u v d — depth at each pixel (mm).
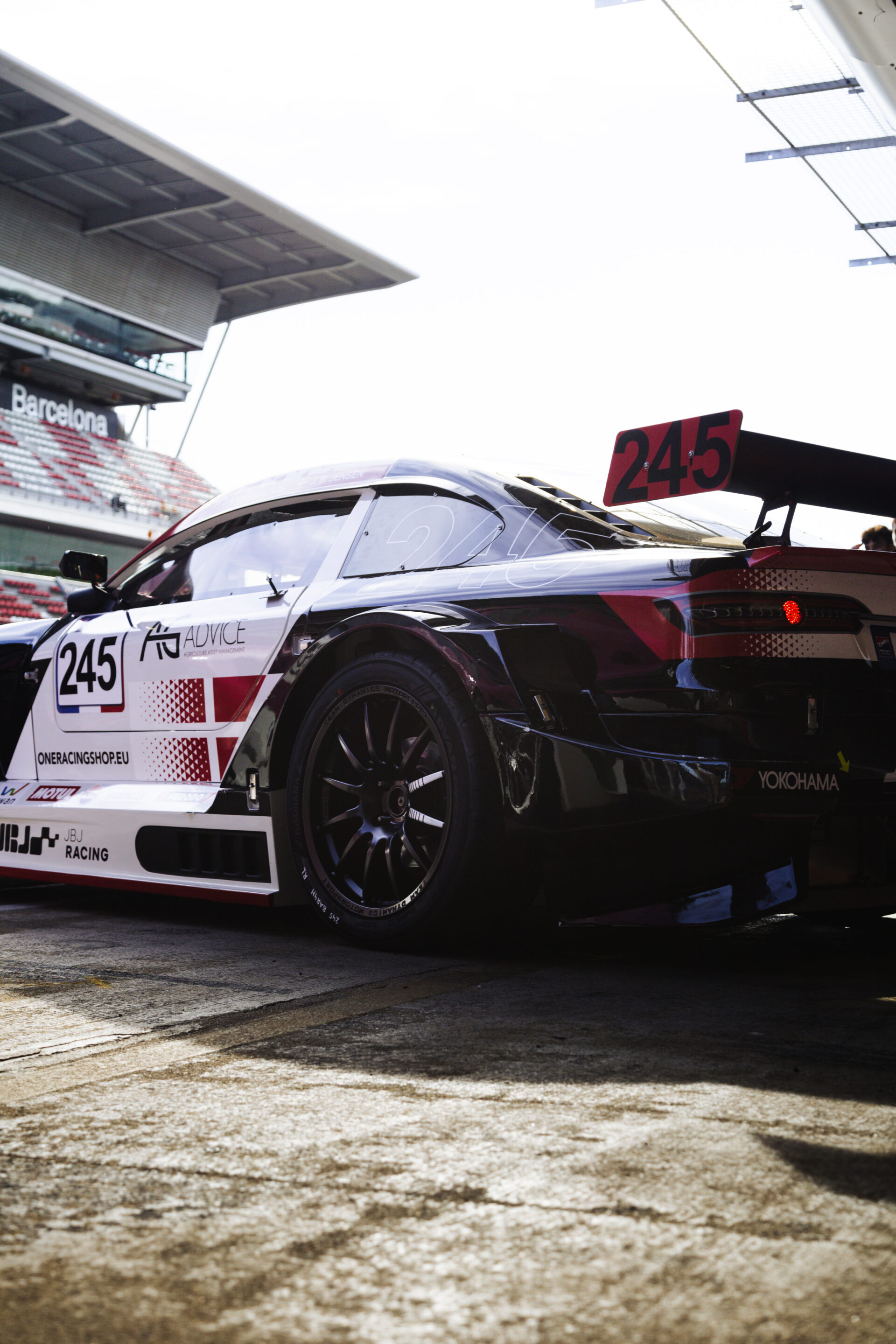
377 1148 986
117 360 33906
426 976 1820
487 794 1956
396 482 2475
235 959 2012
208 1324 686
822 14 6480
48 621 3068
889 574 1969
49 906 2840
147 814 2574
